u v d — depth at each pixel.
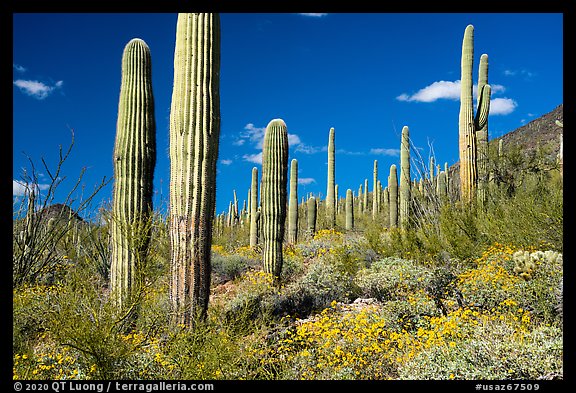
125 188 6.58
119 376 3.95
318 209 22.81
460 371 4.54
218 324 5.07
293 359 5.34
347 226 20.94
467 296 7.12
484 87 12.20
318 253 12.83
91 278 4.51
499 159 13.73
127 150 6.64
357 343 5.49
